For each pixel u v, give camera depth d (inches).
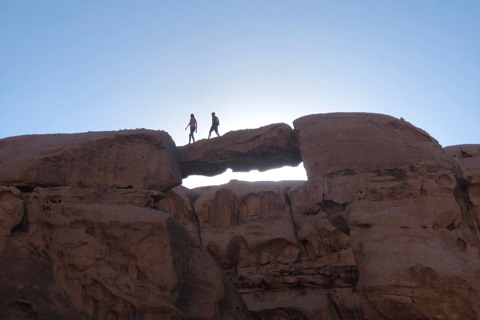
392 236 392.2
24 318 351.3
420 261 366.3
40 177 429.4
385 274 368.2
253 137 532.7
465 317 350.9
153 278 380.8
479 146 466.0
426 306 358.6
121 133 488.7
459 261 370.3
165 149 496.1
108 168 461.4
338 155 460.4
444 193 408.2
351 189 439.8
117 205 422.6
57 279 384.8
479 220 422.6
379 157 448.8
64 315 365.7
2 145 475.2
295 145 515.5
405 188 415.8
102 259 389.4
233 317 440.5
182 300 387.9
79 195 420.8
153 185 478.0
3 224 388.8
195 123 634.2
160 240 390.6
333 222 472.7
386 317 374.0
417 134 459.8
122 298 374.9
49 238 399.5
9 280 366.3
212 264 446.0
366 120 473.1
